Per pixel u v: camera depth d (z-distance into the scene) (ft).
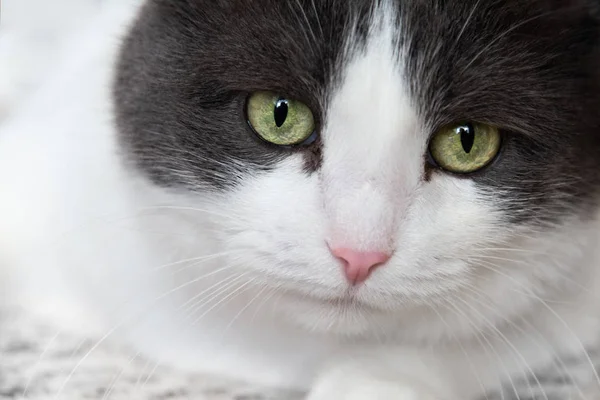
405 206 0.97
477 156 1.00
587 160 1.03
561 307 1.08
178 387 1.07
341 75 0.96
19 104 1.32
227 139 1.00
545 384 1.09
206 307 1.07
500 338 1.08
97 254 1.11
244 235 0.99
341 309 1.00
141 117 1.05
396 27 0.97
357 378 1.01
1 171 1.21
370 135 0.96
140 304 1.10
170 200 1.04
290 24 0.98
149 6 1.08
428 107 0.97
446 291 1.00
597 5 1.04
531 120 1.00
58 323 1.15
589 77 1.03
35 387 1.05
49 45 1.35
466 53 0.98
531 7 1.01
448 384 1.05
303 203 0.97
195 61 1.01
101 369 1.08
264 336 1.08
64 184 1.15
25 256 1.17
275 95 0.99
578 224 1.04
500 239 1.01
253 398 1.07
